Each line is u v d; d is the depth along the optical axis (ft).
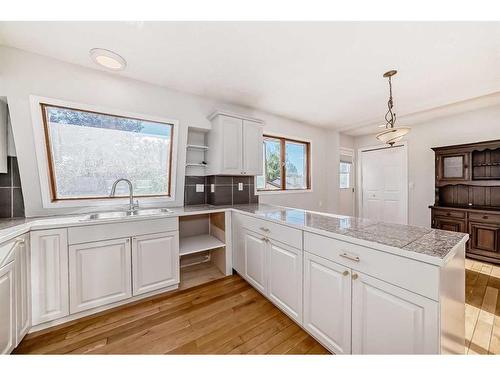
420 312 2.84
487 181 8.95
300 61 5.86
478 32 4.66
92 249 5.29
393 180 12.98
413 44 5.10
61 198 6.35
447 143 10.73
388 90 7.68
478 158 9.67
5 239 3.81
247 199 9.71
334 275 3.96
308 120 11.43
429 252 2.87
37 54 5.45
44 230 4.77
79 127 6.44
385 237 3.64
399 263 3.05
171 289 6.59
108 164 6.98
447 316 2.91
